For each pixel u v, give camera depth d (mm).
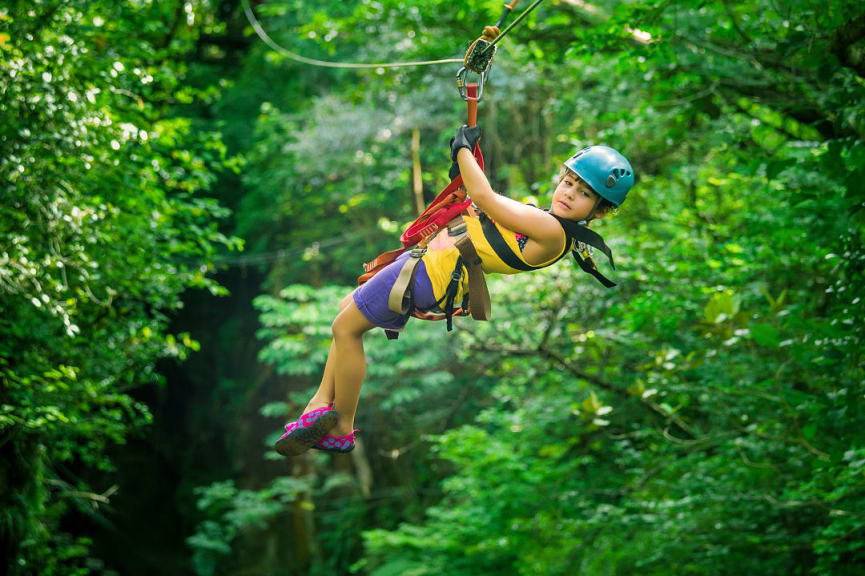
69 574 9883
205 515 21938
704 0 6508
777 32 6660
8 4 6578
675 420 8586
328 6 15375
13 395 7207
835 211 6258
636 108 9695
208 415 22984
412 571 14133
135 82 8508
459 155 2959
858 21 5078
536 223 2877
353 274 19047
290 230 20422
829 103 6336
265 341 22422
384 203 17938
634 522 8695
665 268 8016
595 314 9320
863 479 5883
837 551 6422
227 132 20094
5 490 7949
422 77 11906
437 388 17578
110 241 7465
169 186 9328
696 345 8070
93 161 6949
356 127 15539
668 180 10828
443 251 2902
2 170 6156
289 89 20078
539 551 10867
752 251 7723
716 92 7699
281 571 20078
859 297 5137
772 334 5555
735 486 7980
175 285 9109
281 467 21812
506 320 10008
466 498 14430
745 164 7387
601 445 11258
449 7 10117
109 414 9000
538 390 11469
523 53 10633
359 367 2980
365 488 19500
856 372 5137
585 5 9203
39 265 6652
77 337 8039
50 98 6109
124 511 21297
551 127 15094
